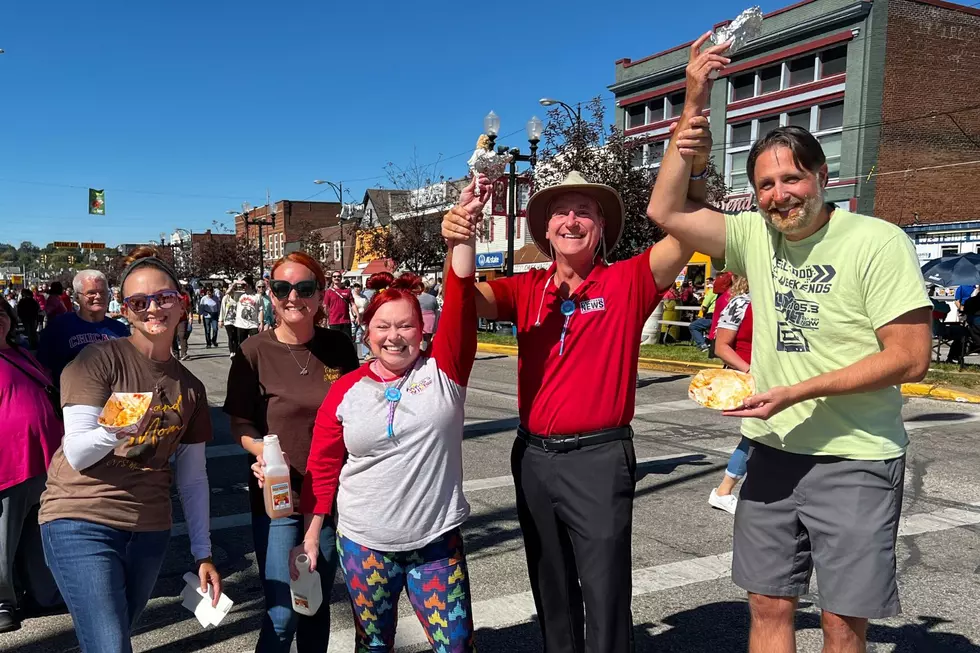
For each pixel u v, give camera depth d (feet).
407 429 7.51
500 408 31.22
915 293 6.49
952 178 75.46
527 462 8.14
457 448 7.88
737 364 14.49
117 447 7.52
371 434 7.54
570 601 8.41
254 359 8.89
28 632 11.18
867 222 6.91
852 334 6.93
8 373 10.87
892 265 6.61
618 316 7.84
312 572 7.98
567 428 7.82
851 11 70.38
